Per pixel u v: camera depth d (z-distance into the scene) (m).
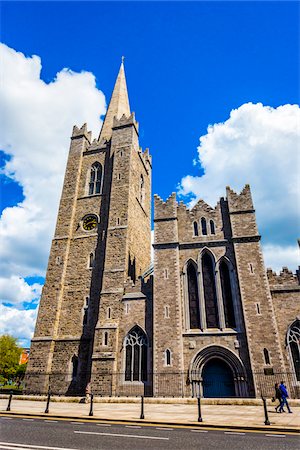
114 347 33.72
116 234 42.09
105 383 32.16
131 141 49.91
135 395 31.34
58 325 39.56
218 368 31.09
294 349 29.81
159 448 11.87
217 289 33.69
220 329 31.86
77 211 47.78
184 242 36.91
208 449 11.77
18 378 83.38
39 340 38.38
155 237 37.62
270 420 17.86
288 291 31.95
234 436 14.23
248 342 29.88
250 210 36.03
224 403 26.34
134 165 50.16
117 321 35.41
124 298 36.41
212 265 35.31
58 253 44.25
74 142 54.56
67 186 50.00
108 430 15.53
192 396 29.31
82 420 18.69
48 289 41.75
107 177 49.22
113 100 63.00
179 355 30.98
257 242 34.16
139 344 33.72
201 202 38.97
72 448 11.77
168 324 32.66
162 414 20.58
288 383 28.22
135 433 14.80
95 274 41.53
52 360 37.34
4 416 20.34
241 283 32.53
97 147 52.81
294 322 30.64
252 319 30.75
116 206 44.41
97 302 39.56
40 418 19.64
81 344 37.31
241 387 28.83
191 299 34.47
